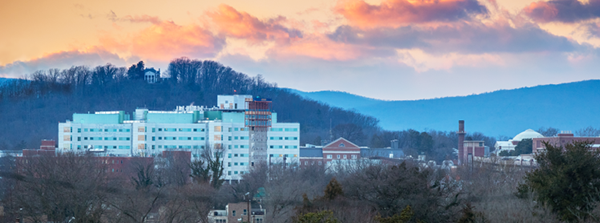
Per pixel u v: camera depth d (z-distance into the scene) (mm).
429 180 136375
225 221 160125
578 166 101500
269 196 155750
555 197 102250
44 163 165125
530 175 110875
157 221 129625
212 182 189875
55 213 135375
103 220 134500
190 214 139000
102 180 156375
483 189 142250
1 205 146750
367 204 112688
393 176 114938
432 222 109125
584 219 97562
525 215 102188
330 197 113562
